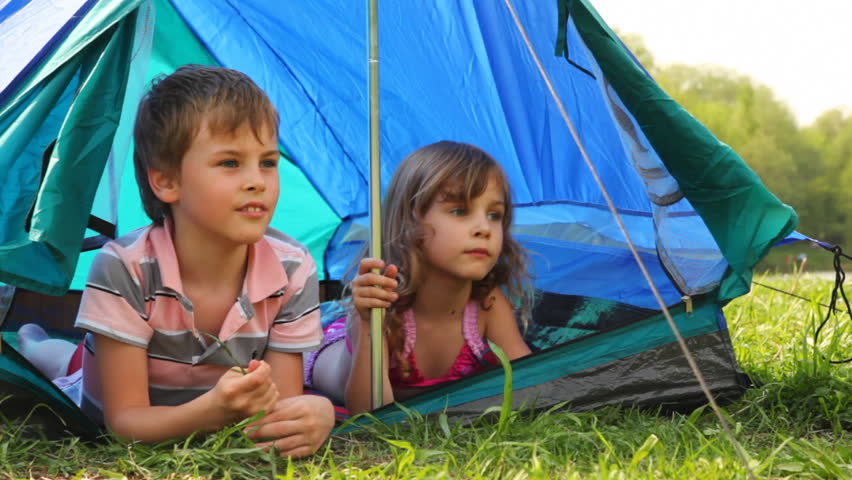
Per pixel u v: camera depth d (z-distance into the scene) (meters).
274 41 2.83
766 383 2.15
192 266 1.72
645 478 1.41
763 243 1.92
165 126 1.65
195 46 2.83
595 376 1.93
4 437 1.58
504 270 2.25
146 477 1.44
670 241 2.05
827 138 17.34
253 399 1.56
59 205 1.54
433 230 2.09
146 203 1.75
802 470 1.50
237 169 1.65
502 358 1.70
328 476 1.48
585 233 2.70
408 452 1.48
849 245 16.33
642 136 1.96
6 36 1.79
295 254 1.85
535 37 2.39
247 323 1.75
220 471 1.48
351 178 3.05
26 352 2.35
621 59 1.87
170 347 1.73
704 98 19.19
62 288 1.54
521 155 2.79
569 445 1.62
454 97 2.78
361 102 2.90
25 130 1.61
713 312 2.01
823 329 2.82
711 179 1.91
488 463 1.47
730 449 1.61
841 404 1.98
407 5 2.68
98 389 1.79
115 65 1.65
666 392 1.96
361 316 2.00
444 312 2.18
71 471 1.48
